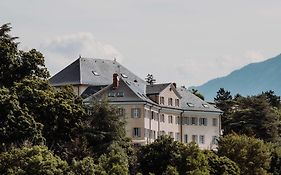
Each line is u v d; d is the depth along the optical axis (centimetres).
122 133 19950
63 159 18900
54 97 19462
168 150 18912
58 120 19125
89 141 19550
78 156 19000
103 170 16650
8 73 19675
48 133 19038
